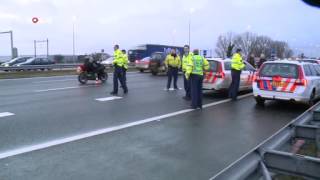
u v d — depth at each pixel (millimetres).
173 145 6840
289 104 12664
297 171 3400
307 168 3340
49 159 5871
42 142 6898
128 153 6270
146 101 12672
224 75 14352
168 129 8219
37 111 10297
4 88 16641
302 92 11312
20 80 21781
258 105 12273
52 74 27234
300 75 11430
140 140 7172
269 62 12086
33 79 22688
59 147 6570
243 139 7418
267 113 10695
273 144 3998
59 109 10695
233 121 9336
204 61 11227
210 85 14406
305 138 4805
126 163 5727
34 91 15383
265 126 8789
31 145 6676
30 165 5566
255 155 3480
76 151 6340
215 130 8211
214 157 6117
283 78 11586
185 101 12820
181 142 7074
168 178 5094
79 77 19188
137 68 32875
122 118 9430
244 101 13281
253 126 8758
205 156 6164
